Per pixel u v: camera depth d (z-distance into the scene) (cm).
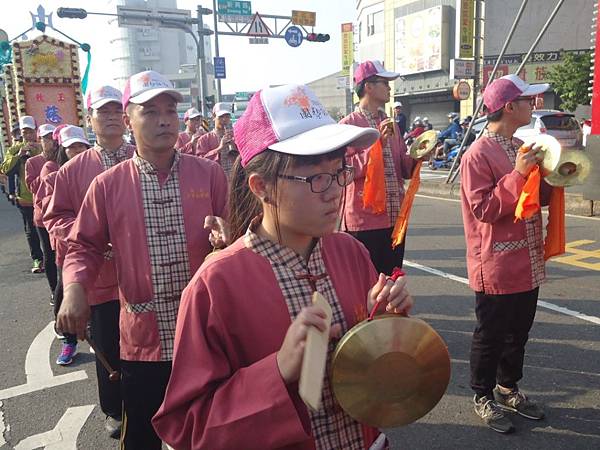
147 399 233
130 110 232
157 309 229
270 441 106
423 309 489
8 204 1384
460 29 1841
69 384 383
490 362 303
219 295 120
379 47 2891
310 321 103
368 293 141
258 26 2012
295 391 115
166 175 238
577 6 2045
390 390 116
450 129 1692
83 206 232
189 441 115
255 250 126
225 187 248
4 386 382
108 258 280
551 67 2022
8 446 308
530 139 262
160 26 1869
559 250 285
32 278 665
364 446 131
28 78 1115
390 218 396
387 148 394
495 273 285
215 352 119
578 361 372
